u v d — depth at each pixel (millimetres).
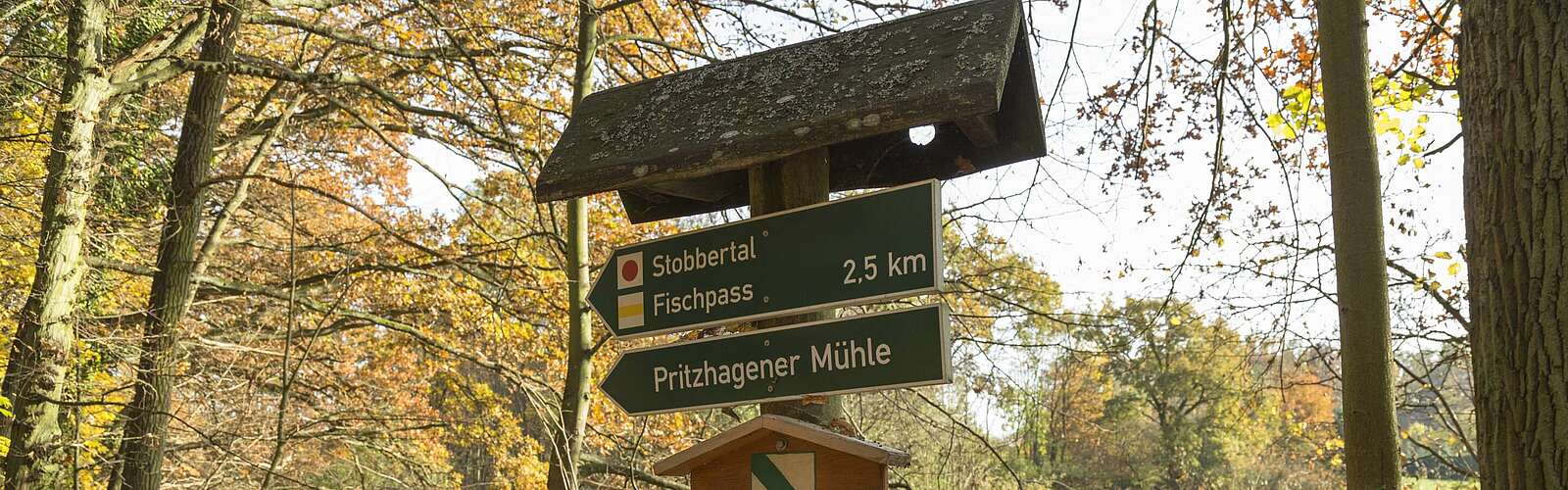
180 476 12938
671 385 3852
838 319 3549
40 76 10531
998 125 4367
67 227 9039
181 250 10250
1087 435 28391
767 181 3943
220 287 11398
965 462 13570
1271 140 8156
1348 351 4988
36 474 8680
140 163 12734
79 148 9172
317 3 10852
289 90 13836
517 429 15539
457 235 13734
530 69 11219
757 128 3842
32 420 8703
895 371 3398
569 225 10406
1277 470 31750
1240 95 8242
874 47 3932
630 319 3996
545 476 15500
